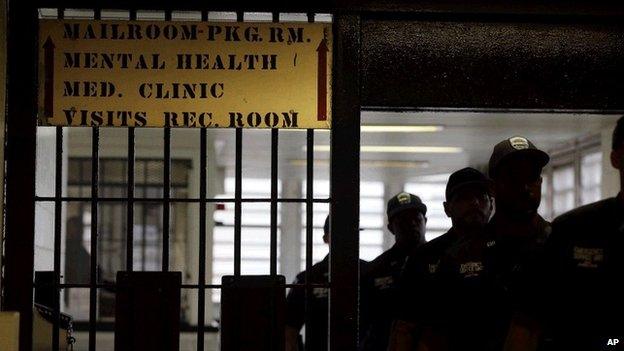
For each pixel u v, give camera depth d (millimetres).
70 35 3938
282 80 3959
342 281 3908
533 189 3975
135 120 3932
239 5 3982
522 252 4020
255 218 14836
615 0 4047
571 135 11547
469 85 4051
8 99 3861
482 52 4059
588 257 3543
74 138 11195
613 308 3543
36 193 3963
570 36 4090
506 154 3930
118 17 4105
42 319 4094
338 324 3895
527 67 4070
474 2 4020
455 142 11938
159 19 3990
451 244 4250
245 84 3955
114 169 11570
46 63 3922
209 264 11102
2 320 3469
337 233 3916
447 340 4160
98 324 11430
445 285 4145
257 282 3916
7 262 3840
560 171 12945
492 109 4090
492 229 4074
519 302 3648
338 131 3943
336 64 3963
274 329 3910
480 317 4090
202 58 3955
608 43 4098
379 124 10578
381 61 4027
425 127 10758
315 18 4125
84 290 11672
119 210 11789
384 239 15945
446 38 4055
